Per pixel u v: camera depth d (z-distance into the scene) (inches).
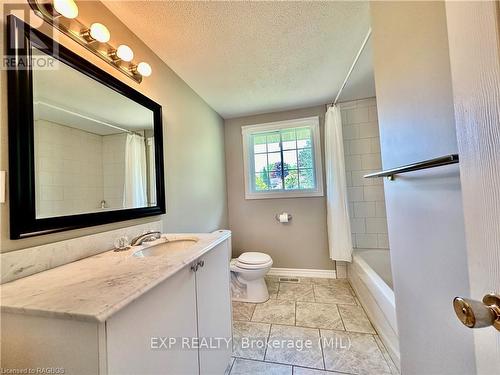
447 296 26.9
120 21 52.6
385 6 39.3
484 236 15.6
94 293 24.9
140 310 27.1
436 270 29.0
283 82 86.0
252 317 75.8
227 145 123.3
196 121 90.7
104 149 47.1
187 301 37.6
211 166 103.7
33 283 28.5
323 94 99.1
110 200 47.9
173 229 71.2
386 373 51.4
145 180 58.1
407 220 36.6
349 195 107.6
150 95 62.9
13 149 31.5
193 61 70.0
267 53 67.6
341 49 67.1
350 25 57.3
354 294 91.1
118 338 23.6
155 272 30.6
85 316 20.7
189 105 85.4
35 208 33.7
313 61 72.9
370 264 97.7
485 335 16.3
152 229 60.6
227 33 58.3
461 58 17.4
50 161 36.5
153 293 29.5
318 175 111.5
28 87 33.5
